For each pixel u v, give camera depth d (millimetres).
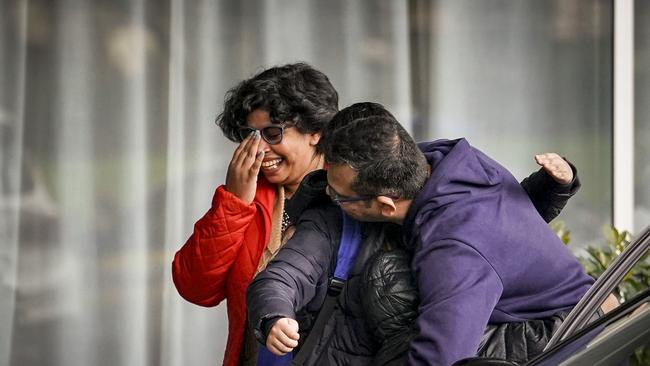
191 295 10602
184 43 14680
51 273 14625
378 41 14961
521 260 8422
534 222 8664
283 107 9953
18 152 14484
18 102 14461
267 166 10172
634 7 15258
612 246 13797
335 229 9062
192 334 14922
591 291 8148
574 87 15242
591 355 7109
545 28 15180
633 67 15266
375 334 8562
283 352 8305
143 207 14703
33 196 14547
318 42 14883
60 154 14547
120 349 14781
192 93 14719
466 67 15102
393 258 8594
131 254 14719
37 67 14484
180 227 14758
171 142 14688
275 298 8523
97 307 14727
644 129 15367
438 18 15023
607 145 15289
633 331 7078
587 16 15219
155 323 14828
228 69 14758
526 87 15203
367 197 8469
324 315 8781
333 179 8539
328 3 14867
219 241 10180
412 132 15062
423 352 7945
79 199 14617
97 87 14562
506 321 8531
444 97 15078
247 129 10141
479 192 8539
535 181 9375
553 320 8516
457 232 8234
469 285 8055
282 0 14820
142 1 14586
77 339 14719
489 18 15102
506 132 15180
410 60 15008
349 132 8438
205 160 14758
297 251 8922
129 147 14625
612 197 15266
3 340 14578
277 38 14805
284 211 10398
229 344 10492
